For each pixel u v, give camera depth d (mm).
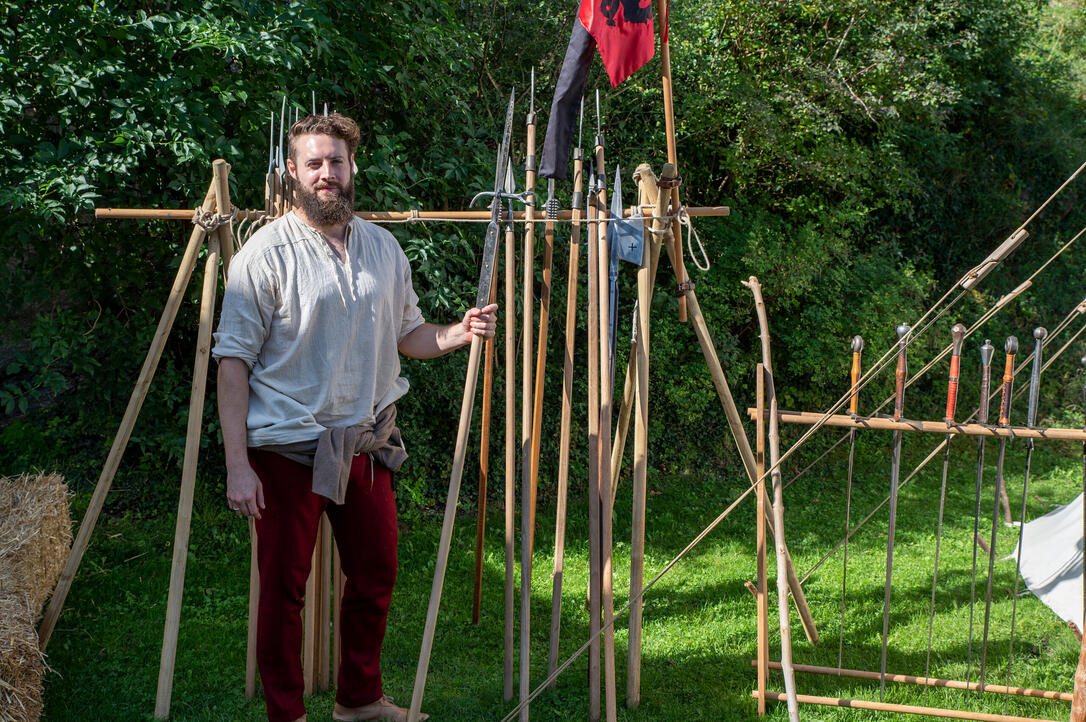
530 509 2918
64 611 3678
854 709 3023
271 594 2500
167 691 2867
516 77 6246
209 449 5070
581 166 2887
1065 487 6637
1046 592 4098
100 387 4844
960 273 9258
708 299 6750
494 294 3096
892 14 7941
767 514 3148
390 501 2666
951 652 3580
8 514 3193
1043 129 9805
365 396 2527
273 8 4102
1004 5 9477
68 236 4266
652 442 6555
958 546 5059
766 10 7215
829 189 7688
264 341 2449
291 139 2461
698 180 7461
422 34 4844
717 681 3268
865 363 7297
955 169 9312
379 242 2588
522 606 2855
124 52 3910
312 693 3029
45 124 4094
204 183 4172
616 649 3535
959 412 8195
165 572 4160
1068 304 9328
